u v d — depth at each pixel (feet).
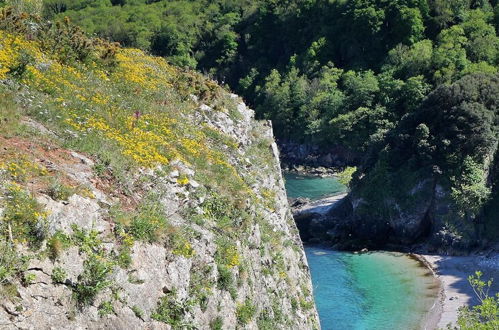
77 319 37.22
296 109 395.55
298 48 462.60
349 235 207.41
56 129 54.54
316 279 157.89
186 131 77.61
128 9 620.90
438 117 205.36
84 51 82.23
